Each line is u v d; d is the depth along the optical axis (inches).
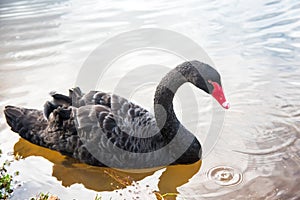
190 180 93.6
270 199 89.4
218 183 92.4
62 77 110.1
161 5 132.0
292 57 112.7
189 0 134.3
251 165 94.3
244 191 90.9
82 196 91.4
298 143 96.8
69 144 96.0
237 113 102.0
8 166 95.6
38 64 113.7
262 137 98.2
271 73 109.3
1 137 100.0
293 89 105.9
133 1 134.6
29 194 91.3
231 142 97.7
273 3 131.3
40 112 99.6
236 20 124.5
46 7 133.5
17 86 108.4
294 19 123.9
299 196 89.6
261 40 117.5
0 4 135.7
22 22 127.1
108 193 92.0
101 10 130.7
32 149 98.7
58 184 93.1
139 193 92.0
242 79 108.1
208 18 125.6
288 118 100.7
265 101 103.9
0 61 114.7
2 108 103.9
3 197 90.4
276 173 93.0
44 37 121.3
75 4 134.4
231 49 115.3
